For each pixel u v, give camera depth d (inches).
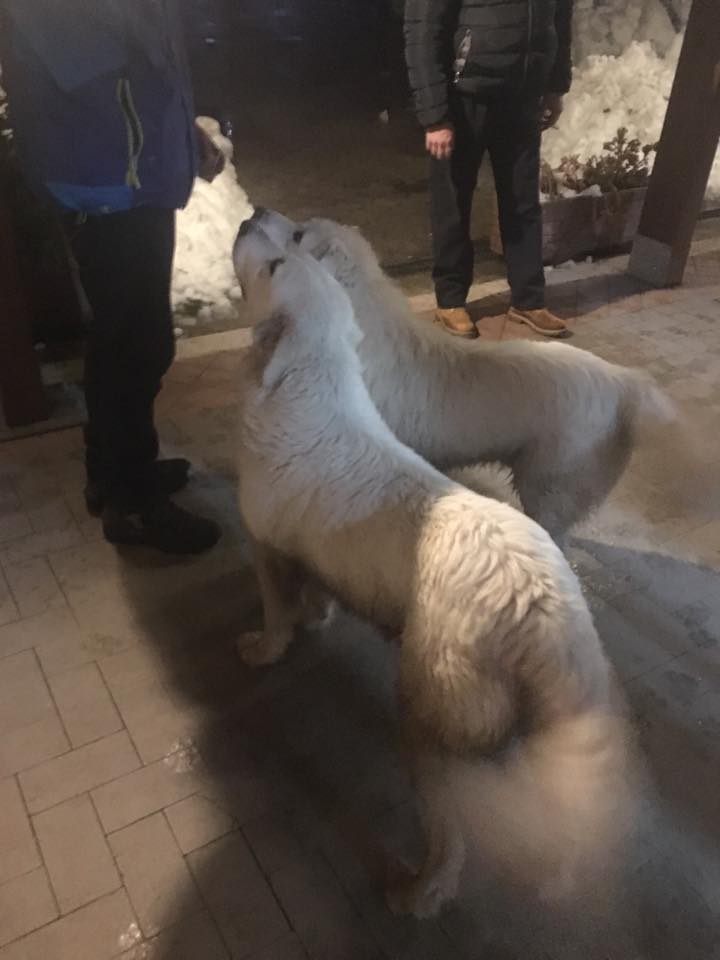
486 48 138.9
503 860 70.7
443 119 144.9
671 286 189.9
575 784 56.9
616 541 112.9
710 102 165.9
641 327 170.2
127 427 100.7
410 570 62.9
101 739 82.7
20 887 69.7
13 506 115.6
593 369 94.0
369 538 66.3
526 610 56.1
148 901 69.0
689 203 177.8
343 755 81.9
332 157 272.8
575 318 173.6
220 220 195.8
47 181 82.0
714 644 96.3
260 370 71.7
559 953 66.4
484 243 212.1
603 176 201.3
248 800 77.2
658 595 103.5
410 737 64.3
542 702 56.5
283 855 72.6
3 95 138.0
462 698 58.6
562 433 92.7
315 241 88.9
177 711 85.9
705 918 68.8
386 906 68.9
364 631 96.6
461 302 165.2
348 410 71.8
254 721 85.1
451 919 68.2
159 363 99.0
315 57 377.7
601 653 58.2
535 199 159.2
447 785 63.8
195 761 80.7
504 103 146.4
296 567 80.3
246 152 272.7
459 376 91.3
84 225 86.0
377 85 358.3
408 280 189.3
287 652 93.3
